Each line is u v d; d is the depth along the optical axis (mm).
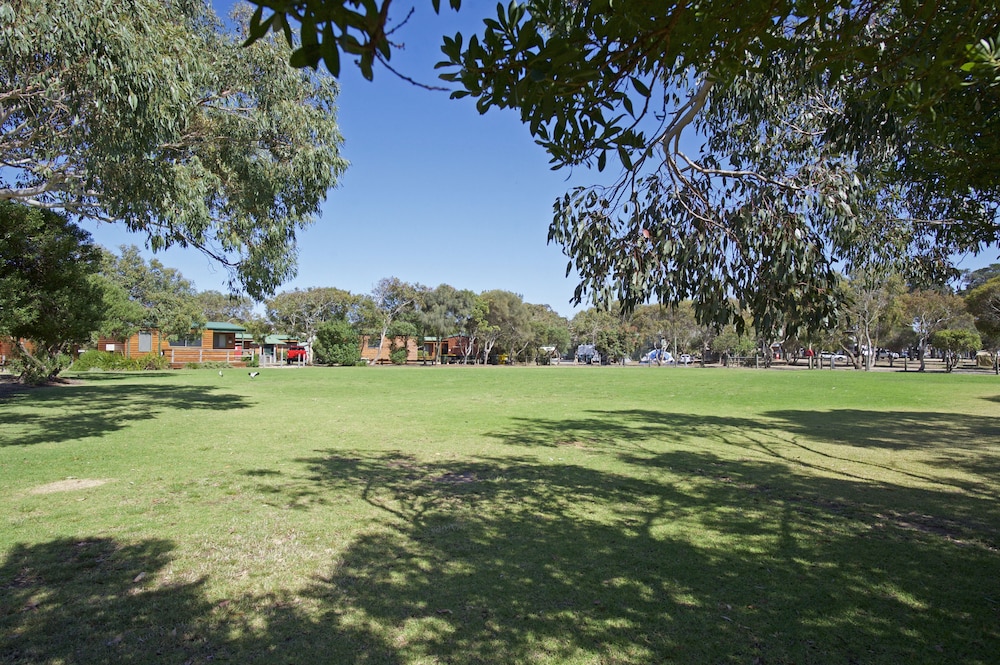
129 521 5648
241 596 3988
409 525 5652
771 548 5074
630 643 3393
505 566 4598
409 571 4477
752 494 7066
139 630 3488
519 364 69875
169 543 5031
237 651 3258
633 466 8781
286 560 4672
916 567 4652
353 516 5930
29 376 23891
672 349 72938
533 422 14109
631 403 19406
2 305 14312
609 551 4961
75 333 18406
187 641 3365
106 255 45219
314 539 5195
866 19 2457
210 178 10781
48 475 7645
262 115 10992
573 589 4164
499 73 1736
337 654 3238
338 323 56219
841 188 3531
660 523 5809
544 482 7605
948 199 5129
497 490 7141
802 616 3768
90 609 3756
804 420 14977
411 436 11641
